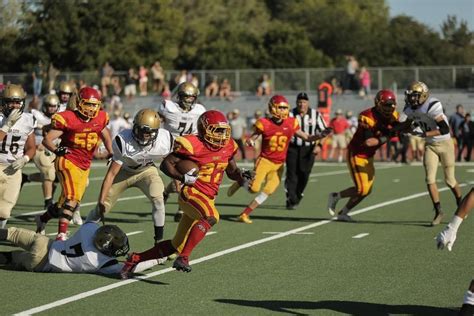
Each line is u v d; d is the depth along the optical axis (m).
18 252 18.28
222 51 106.56
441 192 35.91
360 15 138.88
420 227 25.31
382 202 32.12
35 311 14.73
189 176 16.64
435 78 79.06
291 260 19.77
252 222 26.67
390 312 14.73
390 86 80.06
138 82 84.69
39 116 26.31
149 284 17.00
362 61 114.31
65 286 16.70
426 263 19.38
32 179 27.61
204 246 21.81
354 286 16.86
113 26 101.75
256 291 16.41
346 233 24.14
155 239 20.98
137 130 19.48
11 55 100.69
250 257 20.17
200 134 17.19
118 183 21.02
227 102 80.31
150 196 20.84
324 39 119.50
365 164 26.19
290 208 30.42
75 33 99.44
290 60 104.19
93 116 21.05
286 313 14.64
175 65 109.12
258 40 109.38
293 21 127.38
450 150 25.86
